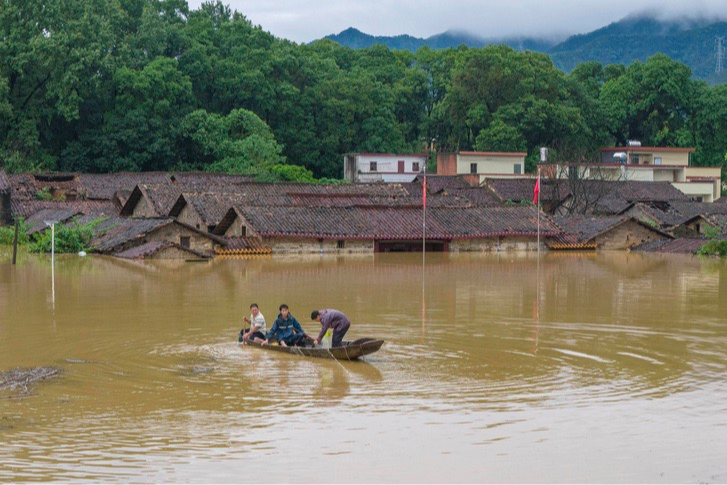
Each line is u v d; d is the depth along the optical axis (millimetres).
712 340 27562
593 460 16250
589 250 72250
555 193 89312
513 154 103438
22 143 94438
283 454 16438
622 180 97750
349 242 66312
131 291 39750
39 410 19109
